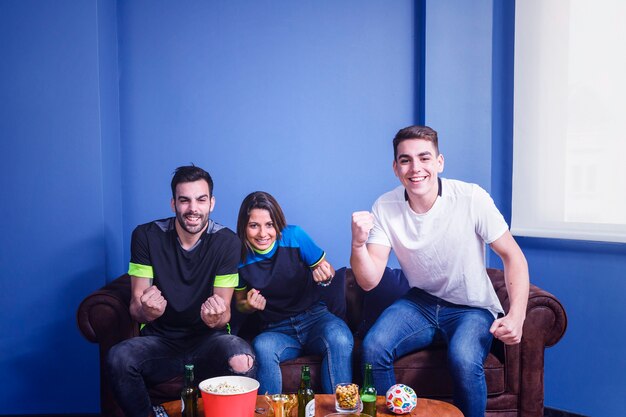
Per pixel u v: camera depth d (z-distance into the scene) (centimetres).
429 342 235
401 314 233
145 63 301
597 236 264
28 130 274
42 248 277
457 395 206
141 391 213
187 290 234
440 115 296
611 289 267
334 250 310
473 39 296
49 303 277
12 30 272
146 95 301
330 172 308
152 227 239
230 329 248
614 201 262
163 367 221
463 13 295
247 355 216
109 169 287
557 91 278
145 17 300
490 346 223
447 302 234
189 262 236
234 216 306
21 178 275
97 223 277
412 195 228
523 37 287
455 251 226
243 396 156
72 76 274
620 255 264
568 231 275
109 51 290
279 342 233
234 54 303
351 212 309
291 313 246
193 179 234
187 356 227
